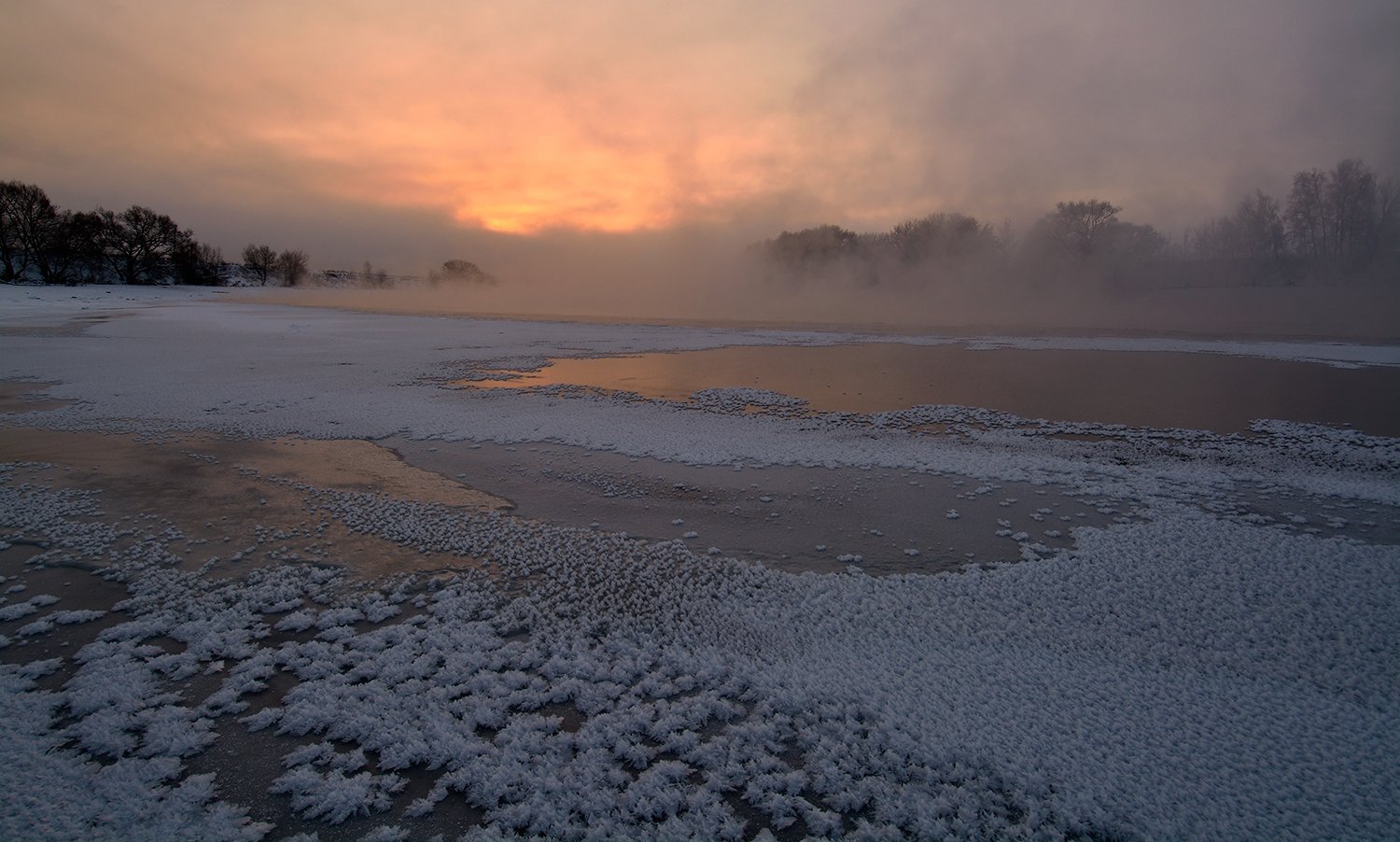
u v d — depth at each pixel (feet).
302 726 12.19
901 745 11.77
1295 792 10.74
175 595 17.21
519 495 25.27
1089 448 32.37
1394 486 26.23
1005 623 16.02
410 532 21.48
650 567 19.13
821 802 10.71
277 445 32.07
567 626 15.90
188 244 239.30
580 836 10.03
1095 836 10.02
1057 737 12.01
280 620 16.10
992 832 10.02
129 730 12.16
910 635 15.53
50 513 22.68
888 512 23.61
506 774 11.09
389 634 15.26
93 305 139.64
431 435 33.99
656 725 12.28
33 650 14.66
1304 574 18.25
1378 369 59.16
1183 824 10.13
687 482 26.84
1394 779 10.98
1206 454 31.48
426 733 12.09
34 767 11.07
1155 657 14.57
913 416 39.22
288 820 10.21
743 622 16.14
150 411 38.91
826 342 83.25
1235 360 65.05
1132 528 21.63
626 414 39.50
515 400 43.57
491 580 18.30
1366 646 14.89
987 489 26.02
